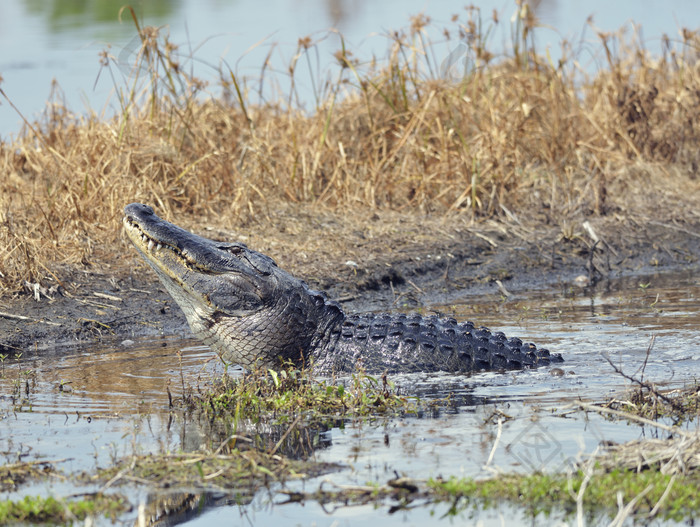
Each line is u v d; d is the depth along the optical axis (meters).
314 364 22.73
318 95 41.34
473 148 38.53
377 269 32.25
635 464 14.83
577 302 29.92
